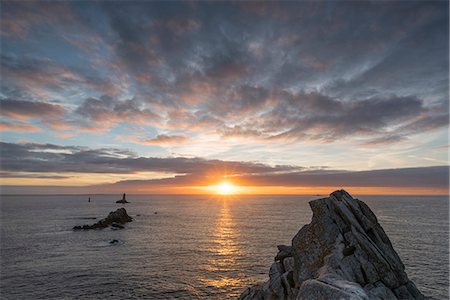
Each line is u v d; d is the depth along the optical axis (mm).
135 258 63875
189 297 41312
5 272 52031
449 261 59062
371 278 21984
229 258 64500
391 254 24375
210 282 47906
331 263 22547
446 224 122625
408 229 106562
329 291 14672
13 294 41594
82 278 48750
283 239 90000
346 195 29109
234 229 113375
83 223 129125
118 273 51844
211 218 159375
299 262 25234
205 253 69500
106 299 39969
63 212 193250
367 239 24297
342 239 24422
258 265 58719
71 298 40250
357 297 13930
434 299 39594
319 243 24922
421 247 73188
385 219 144500
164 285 46031
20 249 72562
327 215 26578
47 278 48688
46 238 89438
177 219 152875
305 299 15078
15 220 139625
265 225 126938
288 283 25109
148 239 89188
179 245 79500
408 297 21719
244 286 46188
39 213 183500
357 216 26562
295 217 166000
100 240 86562
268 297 25969
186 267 56719
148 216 170625
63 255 66250
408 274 50406
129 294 41969
